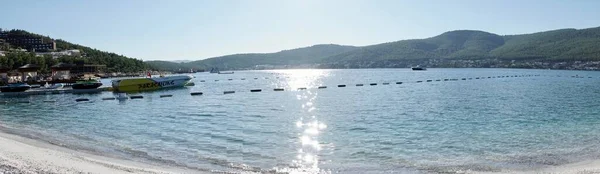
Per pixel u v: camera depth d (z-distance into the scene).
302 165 21.25
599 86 94.94
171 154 23.86
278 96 74.50
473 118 39.19
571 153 23.17
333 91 87.50
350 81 138.50
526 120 37.50
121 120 40.53
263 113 45.28
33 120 41.31
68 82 111.38
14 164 17.39
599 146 24.88
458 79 142.38
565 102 55.56
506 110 46.12
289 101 62.62
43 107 56.81
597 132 30.31
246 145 26.33
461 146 25.66
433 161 21.91
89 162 20.12
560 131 31.06
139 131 32.75
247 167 20.78
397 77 168.88
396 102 57.94
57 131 33.16
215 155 23.56
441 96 68.88
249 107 53.03
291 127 34.03
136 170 18.91
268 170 20.14
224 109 50.62
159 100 66.75
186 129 33.47
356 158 22.69
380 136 29.31
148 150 25.06
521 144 26.12
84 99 68.75
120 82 92.25
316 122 37.09
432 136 29.23
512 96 67.25
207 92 86.81
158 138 29.33
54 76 141.38
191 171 19.69
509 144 26.17
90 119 41.78
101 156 22.80
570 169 19.33
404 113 43.72
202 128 33.94
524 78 147.50
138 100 67.12
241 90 94.06
